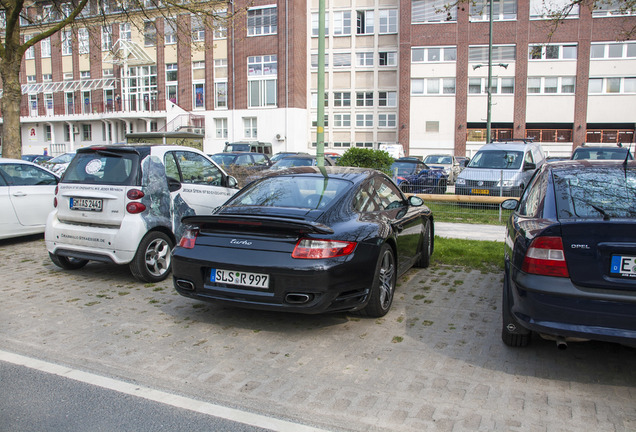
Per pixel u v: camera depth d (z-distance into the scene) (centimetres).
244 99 4084
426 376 374
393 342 439
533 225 383
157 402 337
